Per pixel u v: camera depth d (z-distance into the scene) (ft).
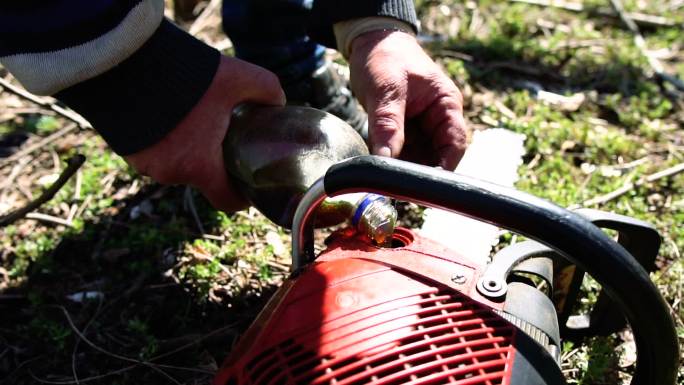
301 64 6.79
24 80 4.27
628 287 3.05
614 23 10.19
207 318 5.72
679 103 8.35
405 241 4.07
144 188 7.14
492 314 3.45
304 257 3.99
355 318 3.38
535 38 9.78
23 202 7.15
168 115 4.28
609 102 8.16
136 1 4.05
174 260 6.24
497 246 5.98
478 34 9.77
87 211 6.88
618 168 7.20
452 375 3.16
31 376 5.43
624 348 5.16
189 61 4.32
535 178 6.98
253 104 4.62
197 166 4.46
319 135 4.23
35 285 6.17
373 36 4.95
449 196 3.19
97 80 4.24
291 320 3.50
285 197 4.26
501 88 8.64
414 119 4.86
